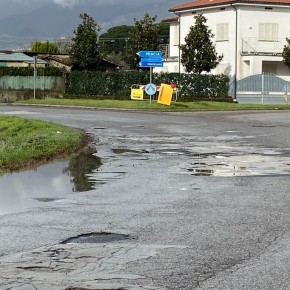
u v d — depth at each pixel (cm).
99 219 1104
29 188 1444
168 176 1652
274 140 2656
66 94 6825
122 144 2530
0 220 1096
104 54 7300
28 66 7469
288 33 7244
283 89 6588
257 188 1440
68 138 2472
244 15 7056
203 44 6650
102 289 722
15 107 5425
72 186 1478
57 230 1020
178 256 855
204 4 7331
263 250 882
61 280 755
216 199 1299
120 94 6406
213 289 716
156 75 6366
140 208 1205
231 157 2080
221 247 901
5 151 1978
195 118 4103
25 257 859
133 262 829
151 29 7225
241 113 4788
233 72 7081
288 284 733
